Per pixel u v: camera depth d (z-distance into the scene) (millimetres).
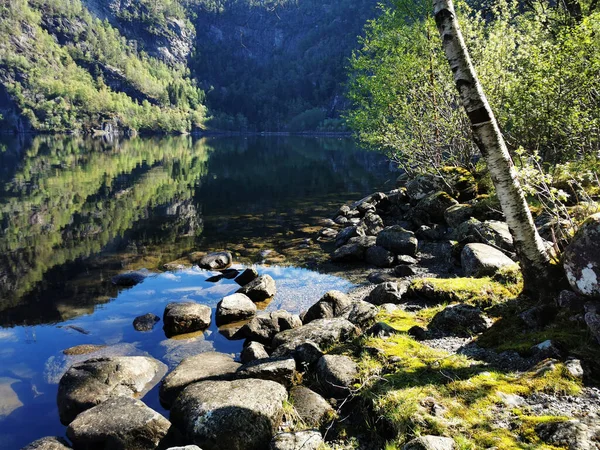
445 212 15219
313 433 5000
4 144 89500
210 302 11305
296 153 70312
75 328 9922
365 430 5184
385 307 8672
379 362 6164
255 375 6305
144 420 5609
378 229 16875
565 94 11938
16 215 22953
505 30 16031
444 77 17594
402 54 18984
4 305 11422
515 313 6906
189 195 29891
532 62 12570
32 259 15562
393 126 19859
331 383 5949
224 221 21672
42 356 8602
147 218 22547
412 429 4566
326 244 16750
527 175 7336
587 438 3986
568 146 12688
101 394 6762
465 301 7953
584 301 6062
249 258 15250
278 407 5422
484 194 15516
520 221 6695
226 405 5301
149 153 71688
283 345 7305
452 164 20391
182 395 5848
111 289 12492
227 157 63812
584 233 5930
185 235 18891
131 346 8922
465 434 4383
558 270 6703
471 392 5051
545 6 17312
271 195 29578
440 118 18188
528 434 4258
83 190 31469
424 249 14078
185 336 9328
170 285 12695
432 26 18062
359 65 21375
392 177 36969
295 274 13242
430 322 7516
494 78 14680
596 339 5566
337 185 33438
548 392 4898
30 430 6352
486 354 6113
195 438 5148
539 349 5664
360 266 13680
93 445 5543
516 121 13047
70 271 14219
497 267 9195
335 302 9484
